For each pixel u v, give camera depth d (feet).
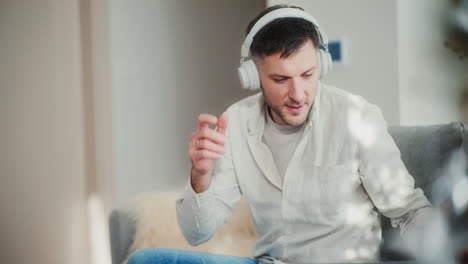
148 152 10.03
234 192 4.49
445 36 7.48
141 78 9.91
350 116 4.22
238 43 11.50
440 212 3.77
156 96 10.14
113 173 9.56
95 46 9.70
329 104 4.35
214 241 6.61
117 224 6.34
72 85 9.61
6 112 10.73
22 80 10.37
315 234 4.22
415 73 7.22
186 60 10.63
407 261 3.60
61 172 9.91
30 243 10.63
